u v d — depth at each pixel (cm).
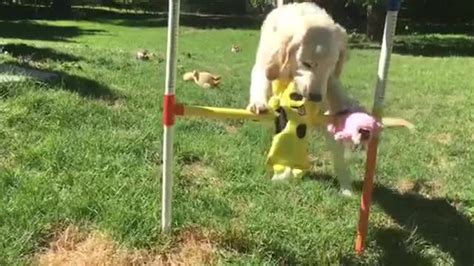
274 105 270
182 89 570
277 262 262
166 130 255
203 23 1711
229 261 256
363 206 276
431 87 715
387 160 405
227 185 332
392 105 592
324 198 327
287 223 290
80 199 282
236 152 382
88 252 254
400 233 305
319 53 261
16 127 371
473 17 1997
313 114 269
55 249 256
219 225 278
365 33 1539
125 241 259
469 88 717
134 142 366
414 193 360
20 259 243
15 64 589
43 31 1386
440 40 1524
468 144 457
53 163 322
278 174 265
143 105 473
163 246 259
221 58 941
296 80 268
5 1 2066
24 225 261
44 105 404
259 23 1720
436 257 290
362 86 689
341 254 275
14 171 308
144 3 2352
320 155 397
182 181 330
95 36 1308
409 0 1995
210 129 430
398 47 1332
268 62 273
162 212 267
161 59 812
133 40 1229
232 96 565
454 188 371
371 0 1317
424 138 468
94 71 610
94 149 348
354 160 389
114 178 313
